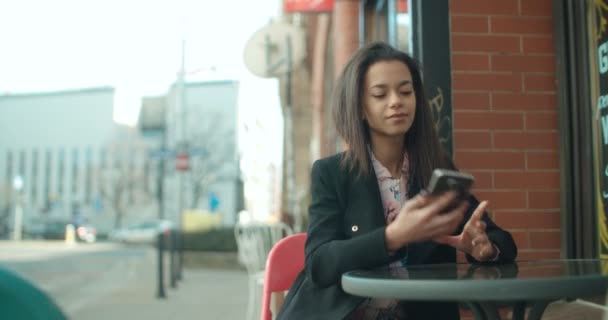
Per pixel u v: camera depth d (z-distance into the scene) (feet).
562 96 10.42
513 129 10.54
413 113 5.92
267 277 7.16
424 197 4.70
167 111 176.24
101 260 65.77
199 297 29.81
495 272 4.69
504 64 10.67
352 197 5.89
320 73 37.68
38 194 258.78
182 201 56.49
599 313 8.20
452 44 10.62
